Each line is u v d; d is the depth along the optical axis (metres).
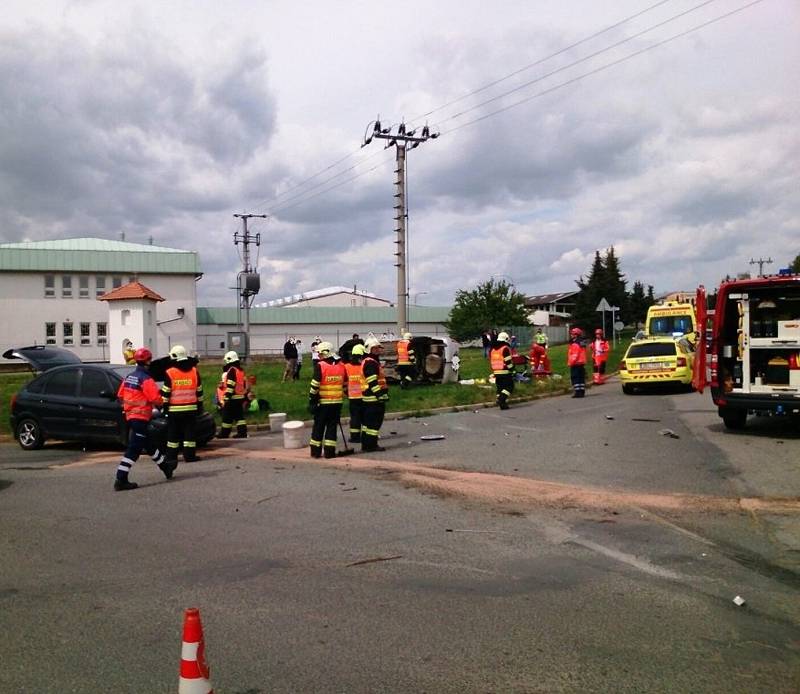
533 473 10.26
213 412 17.84
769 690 4.04
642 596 5.47
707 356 13.71
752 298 13.20
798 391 12.85
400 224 30.61
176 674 4.29
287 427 13.34
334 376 12.03
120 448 13.98
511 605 5.30
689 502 8.38
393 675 4.23
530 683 4.12
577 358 21.83
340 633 4.82
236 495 9.21
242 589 5.71
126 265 57.81
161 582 5.90
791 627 4.89
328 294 100.06
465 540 6.99
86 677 4.26
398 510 8.22
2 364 47.56
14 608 5.37
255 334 70.94
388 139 30.58
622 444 12.58
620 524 7.52
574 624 4.94
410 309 78.62
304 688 4.09
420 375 24.53
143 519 8.03
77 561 6.48
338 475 10.41
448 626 4.92
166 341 58.84
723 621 4.99
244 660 4.44
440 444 13.22
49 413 13.62
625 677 4.19
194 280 60.25
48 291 55.91
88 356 56.75
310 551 6.69
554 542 6.89
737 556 6.44
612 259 77.31
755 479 9.51
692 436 13.29
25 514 8.35
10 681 4.21
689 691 4.02
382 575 6.00
